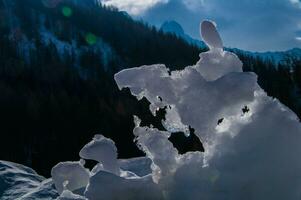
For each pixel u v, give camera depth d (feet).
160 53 316.19
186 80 7.66
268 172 7.19
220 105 7.35
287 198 7.13
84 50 339.77
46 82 245.04
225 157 7.32
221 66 7.79
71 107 189.16
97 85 240.12
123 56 334.24
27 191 14.78
